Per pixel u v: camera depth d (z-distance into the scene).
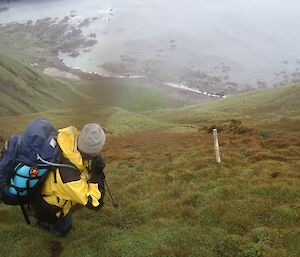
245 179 13.61
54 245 9.91
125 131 55.09
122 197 13.09
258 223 10.45
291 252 8.96
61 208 8.30
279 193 11.97
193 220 10.69
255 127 33.56
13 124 71.12
